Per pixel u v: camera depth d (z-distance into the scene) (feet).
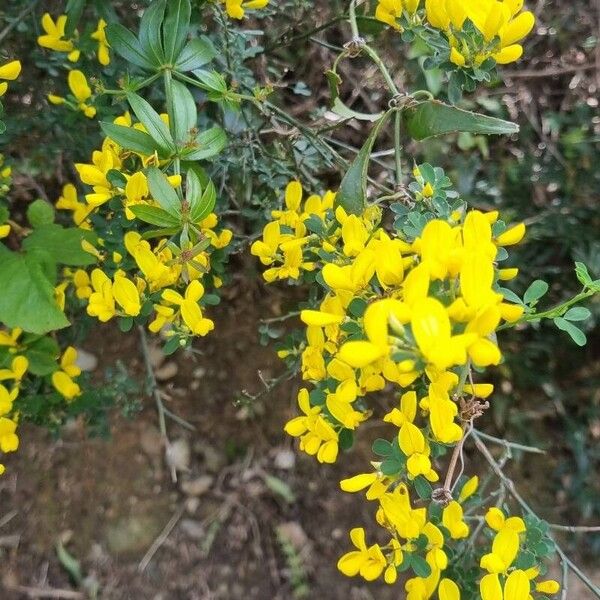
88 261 0.77
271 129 0.91
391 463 0.58
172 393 1.33
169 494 1.30
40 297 0.75
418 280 0.43
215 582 1.26
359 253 0.57
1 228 0.76
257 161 0.91
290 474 1.33
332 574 1.27
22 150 1.01
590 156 1.23
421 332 0.41
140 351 1.30
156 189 0.59
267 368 1.34
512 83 1.27
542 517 1.29
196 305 0.65
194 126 0.64
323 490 1.32
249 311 1.31
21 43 0.94
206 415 1.34
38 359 0.80
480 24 0.55
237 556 1.28
